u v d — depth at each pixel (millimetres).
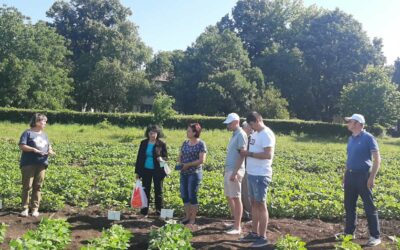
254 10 74438
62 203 11469
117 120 43281
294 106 65688
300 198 12688
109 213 10516
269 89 58125
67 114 43594
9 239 8695
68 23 71312
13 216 10578
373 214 9008
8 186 12398
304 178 17422
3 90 53688
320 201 12500
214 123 42938
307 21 68938
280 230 10203
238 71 58250
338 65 61969
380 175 19750
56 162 20000
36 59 58906
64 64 65500
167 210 10742
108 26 72812
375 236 9039
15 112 43156
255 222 9062
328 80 63531
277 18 73250
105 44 67562
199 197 12258
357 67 61938
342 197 12578
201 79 62750
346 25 62938
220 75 58062
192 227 10117
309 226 10734
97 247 6918
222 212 11375
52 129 38000
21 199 11070
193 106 63344
